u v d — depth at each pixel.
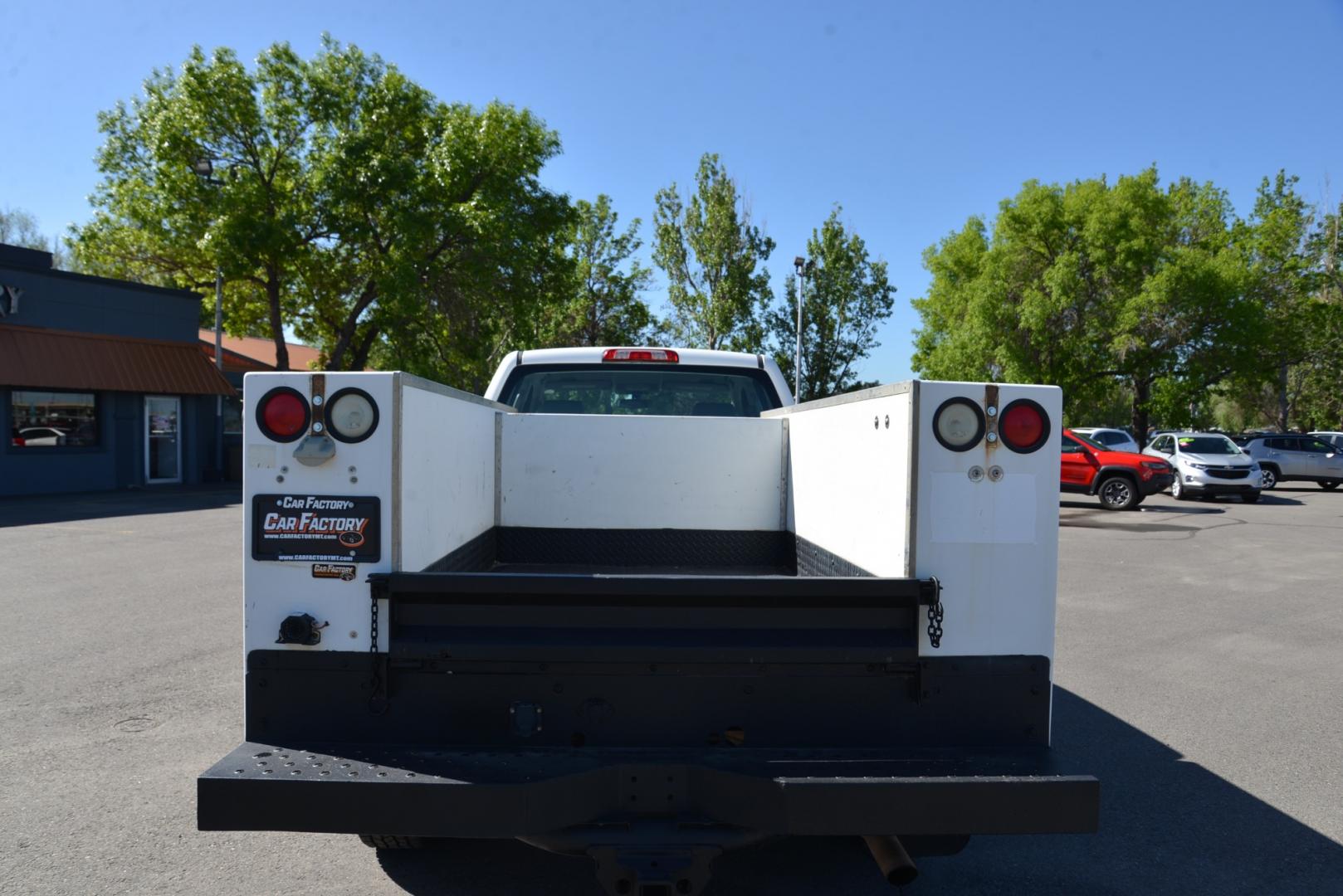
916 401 2.46
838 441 3.21
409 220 27.66
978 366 41.19
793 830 2.29
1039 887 3.46
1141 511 19.83
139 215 28.19
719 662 2.48
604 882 2.42
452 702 2.50
